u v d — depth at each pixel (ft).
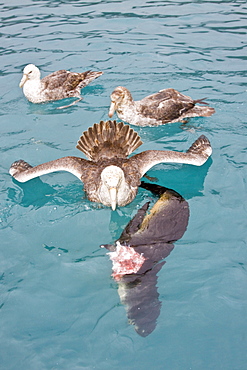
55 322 14.28
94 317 14.29
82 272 15.10
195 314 14.25
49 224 16.29
